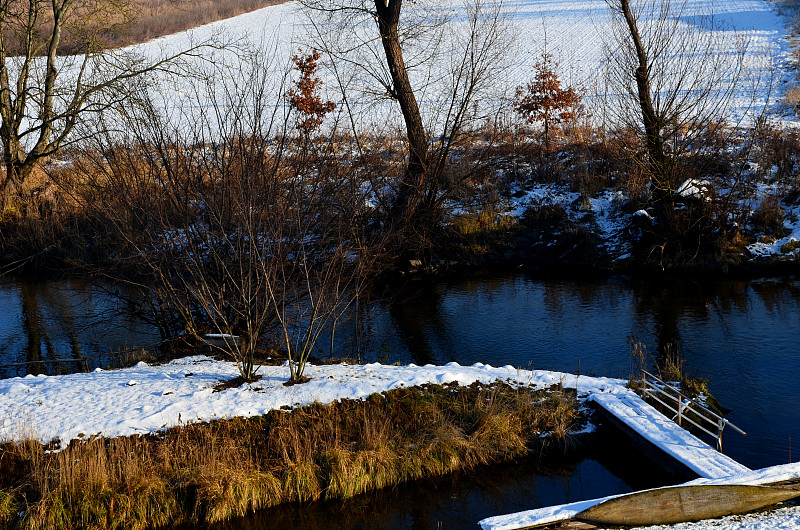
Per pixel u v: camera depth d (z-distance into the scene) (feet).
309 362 37.70
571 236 66.13
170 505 25.80
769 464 28.60
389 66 62.49
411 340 46.62
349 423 30.42
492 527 23.17
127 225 39.83
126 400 30.30
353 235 45.50
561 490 27.99
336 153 55.26
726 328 46.83
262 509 26.81
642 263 62.49
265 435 29.12
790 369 39.29
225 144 40.98
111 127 48.34
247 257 37.09
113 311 48.44
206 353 39.34
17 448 26.68
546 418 31.91
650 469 28.96
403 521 26.14
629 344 44.55
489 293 58.03
